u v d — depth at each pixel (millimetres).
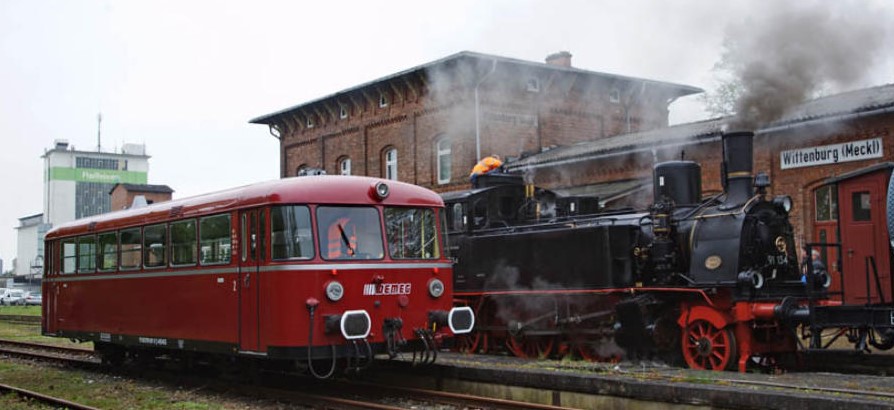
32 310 45656
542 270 15289
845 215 14312
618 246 14086
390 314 11695
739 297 12359
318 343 10906
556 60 29219
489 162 18000
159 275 13641
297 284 10938
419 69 27750
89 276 15906
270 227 11234
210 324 12312
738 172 13008
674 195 13914
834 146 19016
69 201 98250
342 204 11484
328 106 32781
